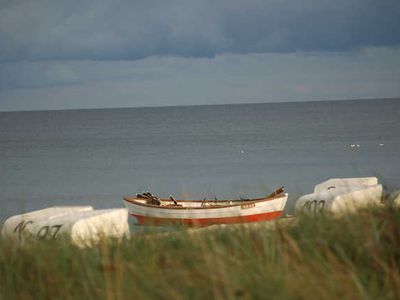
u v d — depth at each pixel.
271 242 27.91
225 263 24.88
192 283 23.91
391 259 25.20
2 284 26.80
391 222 27.83
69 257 28.34
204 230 32.59
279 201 88.69
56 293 25.70
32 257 28.84
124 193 181.75
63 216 46.00
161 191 180.62
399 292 22.92
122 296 23.84
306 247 27.59
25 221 46.31
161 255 28.50
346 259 25.05
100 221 45.00
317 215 32.38
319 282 23.03
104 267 26.55
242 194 153.12
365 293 22.25
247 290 22.27
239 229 30.89
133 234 32.78
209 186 183.62
